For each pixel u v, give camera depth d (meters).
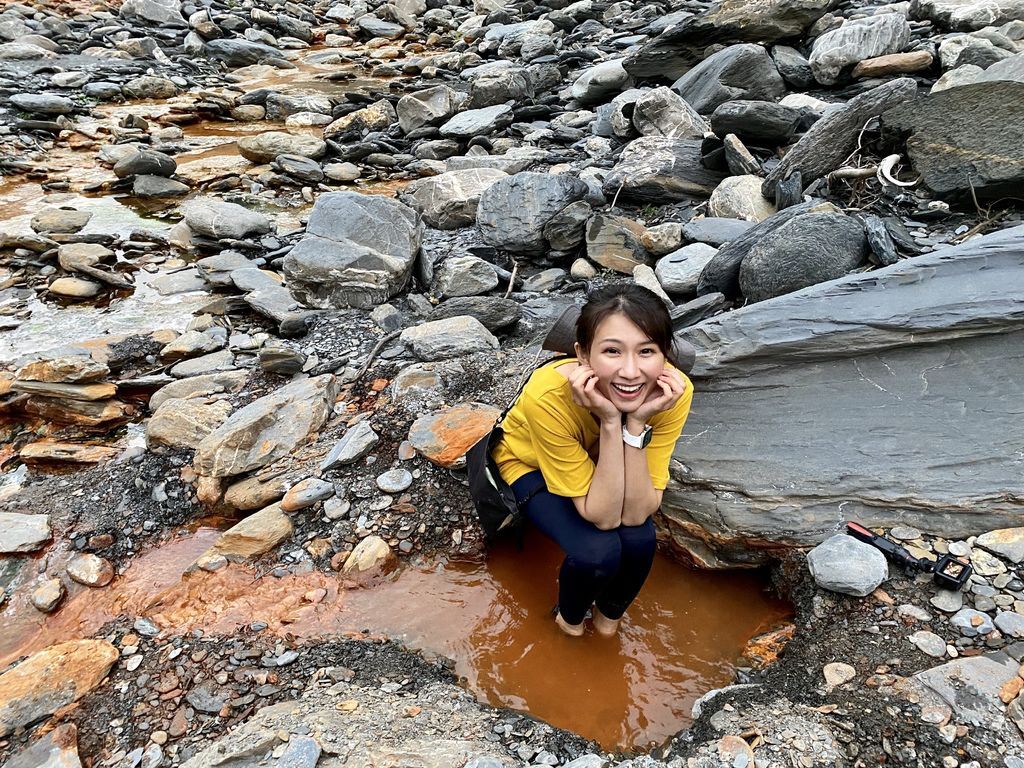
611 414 2.44
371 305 5.23
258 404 3.94
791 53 7.66
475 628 3.09
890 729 2.37
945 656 2.58
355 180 8.45
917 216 4.62
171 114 10.53
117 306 5.64
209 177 8.39
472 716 2.62
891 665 2.59
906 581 2.85
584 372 2.42
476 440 3.62
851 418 3.22
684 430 3.38
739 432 3.31
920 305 3.20
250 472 3.76
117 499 3.71
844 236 4.20
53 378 4.21
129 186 8.05
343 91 11.87
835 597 2.87
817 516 3.10
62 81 10.70
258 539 3.39
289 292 5.46
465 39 14.09
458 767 2.34
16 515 3.61
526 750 2.49
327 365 4.52
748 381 3.36
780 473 3.18
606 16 12.55
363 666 2.85
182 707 2.70
